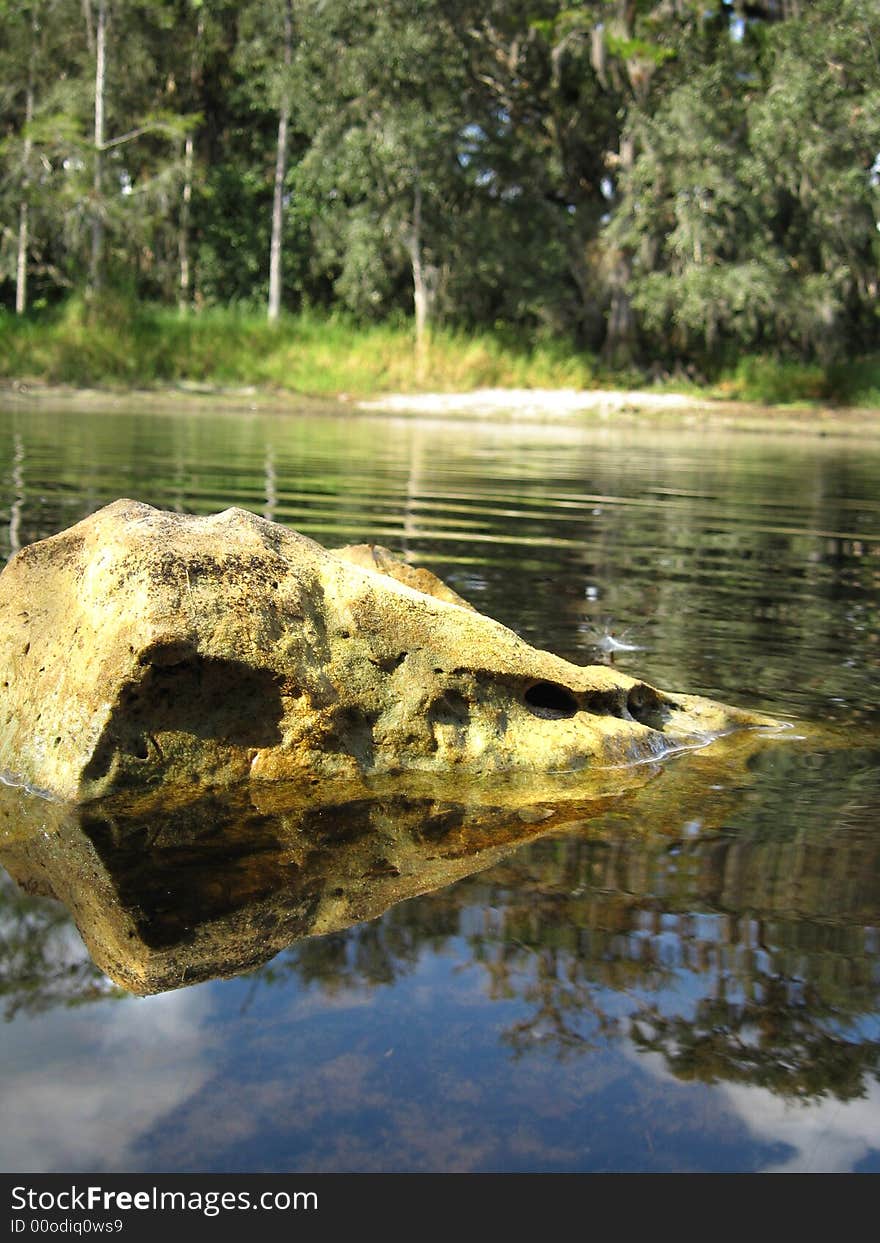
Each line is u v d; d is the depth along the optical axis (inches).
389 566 152.3
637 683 133.3
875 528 319.3
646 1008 70.2
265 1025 67.5
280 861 92.6
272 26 1110.4
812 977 74.3
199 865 91.6
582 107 1160.8
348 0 1041.5
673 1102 61.9
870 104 948.6
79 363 909.2
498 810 106.1
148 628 108.2
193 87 1298.0
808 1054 66.3
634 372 1087.6
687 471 487.5
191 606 111.6
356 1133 58.8
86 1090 61.6
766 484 441.7
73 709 110.9
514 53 1140.5
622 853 95.1
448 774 118.0
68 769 108.2
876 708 141.7
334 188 1133.1
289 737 115.3
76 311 975.6
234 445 499.5
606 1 1051.3
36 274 1258.0
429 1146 58.2
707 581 224.7
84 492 297.1
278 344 1017.5
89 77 1193.4
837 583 227.8
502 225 1151.6
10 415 625.6
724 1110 61.4
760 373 1057.5
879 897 86.7
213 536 119.5
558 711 127.0
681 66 1042.1
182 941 78.0
